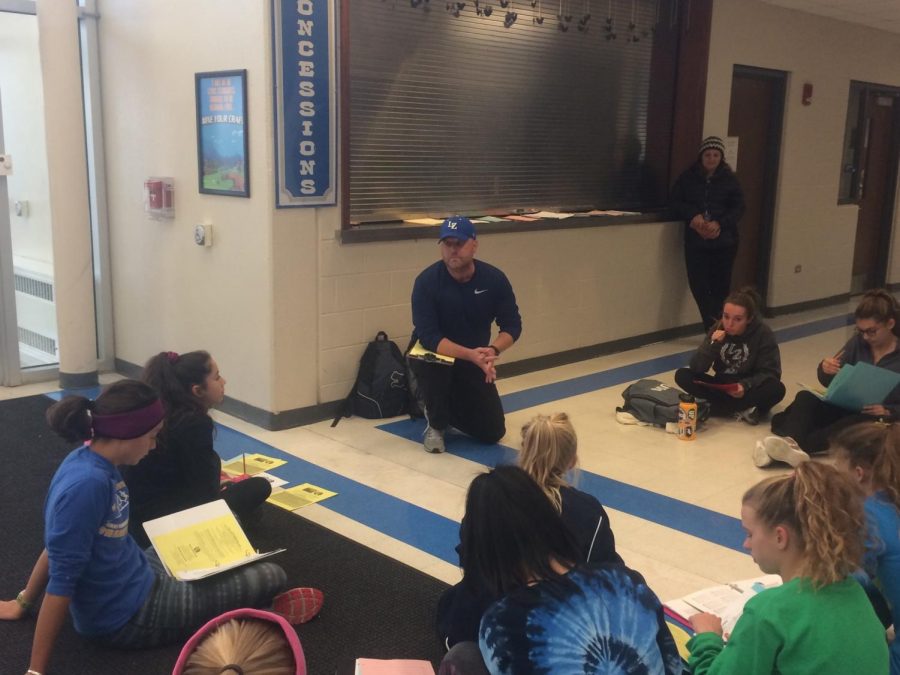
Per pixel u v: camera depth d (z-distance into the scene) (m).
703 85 6.44
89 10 5.07
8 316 5.06
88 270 5.07
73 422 2.17
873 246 9.33
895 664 1.98
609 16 6.07
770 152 7.55
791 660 1.61
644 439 4.40
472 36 5.21
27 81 4.93
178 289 4.87
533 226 5.46
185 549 2.46
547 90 5.77
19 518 3.29
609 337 6.27
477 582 1.79
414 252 4.86
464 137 5.30
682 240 6.71
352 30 4.57
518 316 4.27
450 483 3.75
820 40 7.56
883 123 8.92
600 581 1.53
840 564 1.62
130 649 2.41
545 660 1.45
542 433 2.18
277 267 4.26
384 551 3.10
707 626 2.12
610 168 6.39
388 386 4.61
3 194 4.93
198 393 2.71
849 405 3.95
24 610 2.54
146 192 4.89
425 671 2.09
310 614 2.61
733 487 3.77
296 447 4.18
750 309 4.51
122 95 5.03
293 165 4.21
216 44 4.30
